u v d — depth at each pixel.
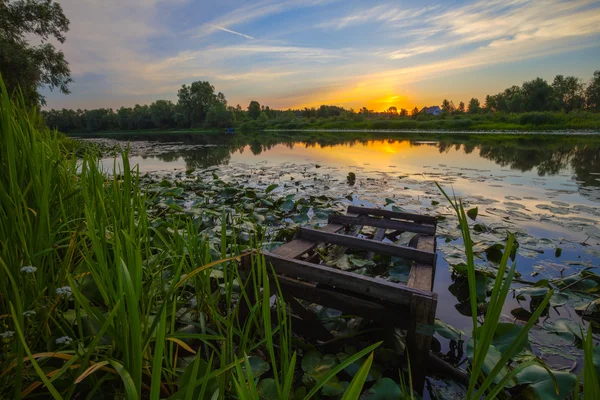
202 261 1.61
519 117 39.62
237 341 1.53
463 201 4.86
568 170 8.16
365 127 51.81
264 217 3.68
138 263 0.85
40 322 0.95
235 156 12.66
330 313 1.84
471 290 0.68
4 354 0.86
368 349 0.69
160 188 4.55
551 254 2.93
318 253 2.62
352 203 4.75
